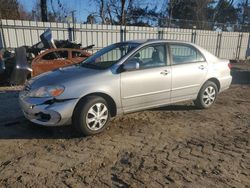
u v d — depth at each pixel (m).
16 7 28.88
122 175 3.89
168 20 22.94
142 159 4.36
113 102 5.41
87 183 3.69
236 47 22.83
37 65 9.98
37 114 5.05
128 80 5.47
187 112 6.79
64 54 10.59
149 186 3.64
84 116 5.04
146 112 6.68
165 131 5.54
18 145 4.83
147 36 17.27
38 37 13.83
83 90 5.03
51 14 26.34
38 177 3.83
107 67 5.45
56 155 4.47
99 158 4.38
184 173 3.97
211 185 3.69
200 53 6.74
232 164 4.25
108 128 5.63
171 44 6.22
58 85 4.96
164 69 5.97
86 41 15.20
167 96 6.12
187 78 6.37
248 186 3.68
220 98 8.45
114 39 16.08
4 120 6.13
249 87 10.50
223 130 5.68
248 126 5.95
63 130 5.46
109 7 30.08
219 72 7.01
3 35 12.98
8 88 9.66
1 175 3.87
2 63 9.62
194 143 5.00
